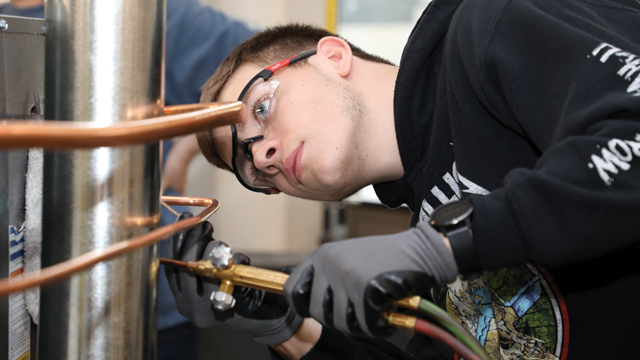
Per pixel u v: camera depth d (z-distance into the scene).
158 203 0.47
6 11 1.34
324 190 1.02
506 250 0.50
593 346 0.82
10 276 0.55
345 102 0.98
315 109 0.97
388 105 1.03
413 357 0.97
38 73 0.57
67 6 0.42
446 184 0.87
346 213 2.83
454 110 0.82
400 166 1.01
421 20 0.93
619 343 0.81
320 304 0.50
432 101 0.93
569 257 0.50
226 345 2.10
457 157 0.81
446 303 0.98
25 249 0.57
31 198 0.56
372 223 2.81
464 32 0.78
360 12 2.70
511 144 0.77
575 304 0.81
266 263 2.10
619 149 0.52
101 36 0.42
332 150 0.95
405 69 0.91
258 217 2.46
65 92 0.43
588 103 0.57
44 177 0.44
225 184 2.40
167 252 0.68
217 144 1.10
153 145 0.45
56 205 0.44
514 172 0.55
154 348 0.49
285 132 0.97
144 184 0.45
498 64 0.70
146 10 0.43
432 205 0.90
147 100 0.44
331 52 1.06
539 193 0.51
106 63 0.42
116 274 0.44
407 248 0.51
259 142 1.00
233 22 1.75
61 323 0.45
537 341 0.84
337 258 0.50
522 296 0.84
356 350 0.86
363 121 0.99
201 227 0.69
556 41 0.65
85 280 0.44
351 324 0.48
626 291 0.80
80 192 0.43
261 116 0.99
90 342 0.45
